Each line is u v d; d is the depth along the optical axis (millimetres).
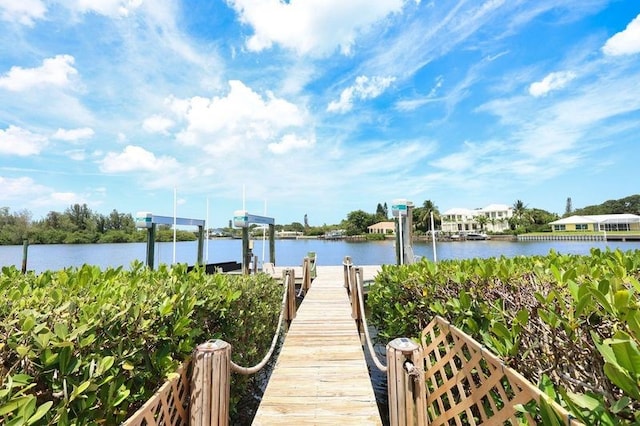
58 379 1175
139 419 1249
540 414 1009
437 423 1867
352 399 2566
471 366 1559
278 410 2412
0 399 992
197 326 2092
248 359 3105
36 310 1463
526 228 57312
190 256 19047
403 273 3143
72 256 16266
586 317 1241
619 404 812
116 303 1644
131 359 1508
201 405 1667
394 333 3154
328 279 8914
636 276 2014
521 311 1368
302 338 4055
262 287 3984
